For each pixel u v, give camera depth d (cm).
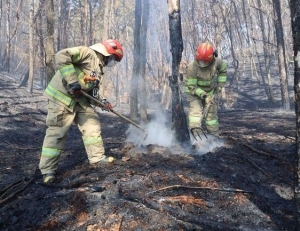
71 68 337
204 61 450
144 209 269
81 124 375
